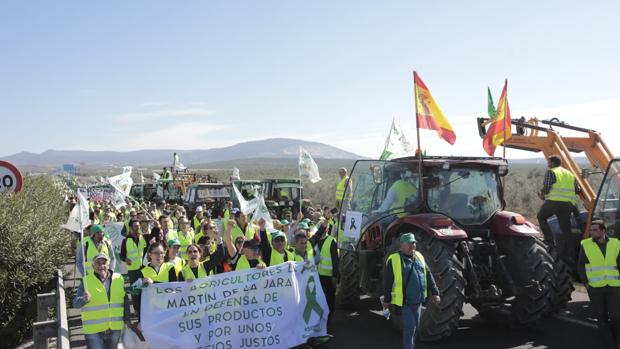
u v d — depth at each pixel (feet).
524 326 26.63
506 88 32.30
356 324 29.14
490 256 26.68
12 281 32.96
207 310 23.89
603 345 24.61
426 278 22.61
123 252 34.63
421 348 24.43
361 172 31.32
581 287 37.06
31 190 47.16
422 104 27.55
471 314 30.76
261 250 28.43
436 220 24.98
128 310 21.66
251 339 24.43
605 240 24.12
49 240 36.88
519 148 38.47
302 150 53.83
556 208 29.89
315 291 26.23
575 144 36.78
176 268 24.38
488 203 27.48
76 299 20.70
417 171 27.61
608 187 28.55
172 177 97.60
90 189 89.71
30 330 34.06
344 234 31.89
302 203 61.26
